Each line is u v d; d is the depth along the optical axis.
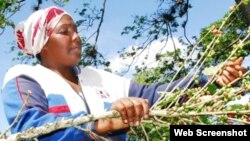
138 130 2.51
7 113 2.29
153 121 2.32
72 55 2.69
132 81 2.98
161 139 2.56
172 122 2.39
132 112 1.89
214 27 2.56
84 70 2.87
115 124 2.05
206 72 2.51
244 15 5.10
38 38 2.67
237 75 2.56
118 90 2.88
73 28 2.73
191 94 2.40
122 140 2.60
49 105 2.47
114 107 1.94
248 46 4.21
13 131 2.21
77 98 2.58
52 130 2.03
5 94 2.39
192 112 2.24
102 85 2.84
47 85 2.52
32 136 2.01
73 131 2.10
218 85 2.58
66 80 2.69
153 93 2.86
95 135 2.05
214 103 2.33
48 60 2.72
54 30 2.67
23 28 2.79
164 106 2.43
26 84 2.42
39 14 2.71
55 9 2.72
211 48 2.51
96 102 2.68
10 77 2.49
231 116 2.41
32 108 2.23
